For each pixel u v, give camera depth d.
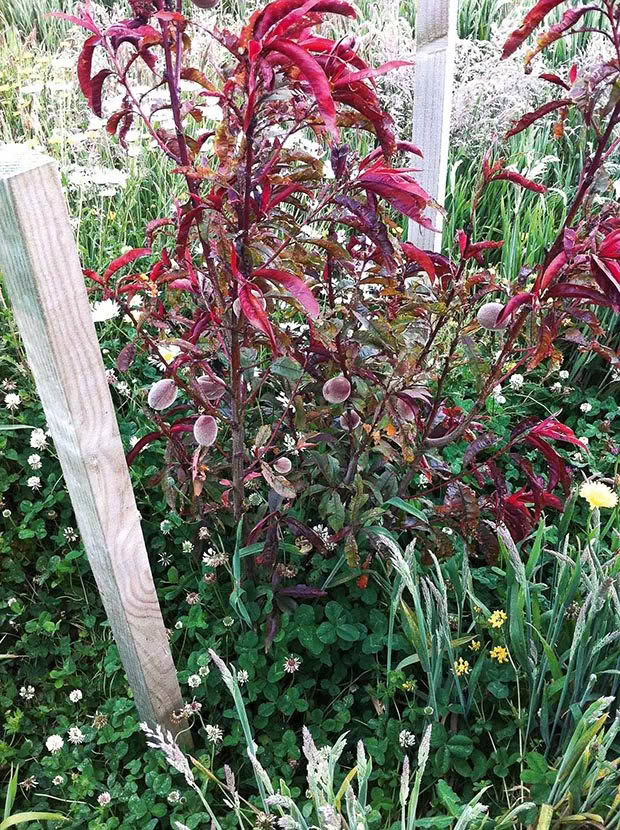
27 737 1.93
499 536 1.76
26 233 1.18
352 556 1.78
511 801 1.69
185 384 1.68
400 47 3.45
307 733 1.26
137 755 1.84
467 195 3.24
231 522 1.97
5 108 3.52
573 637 1.71
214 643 1.92
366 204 1.49
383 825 1.71
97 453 1.41
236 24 3.69
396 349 1.68
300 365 1.82
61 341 1.29
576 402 2.67
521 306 1.74
